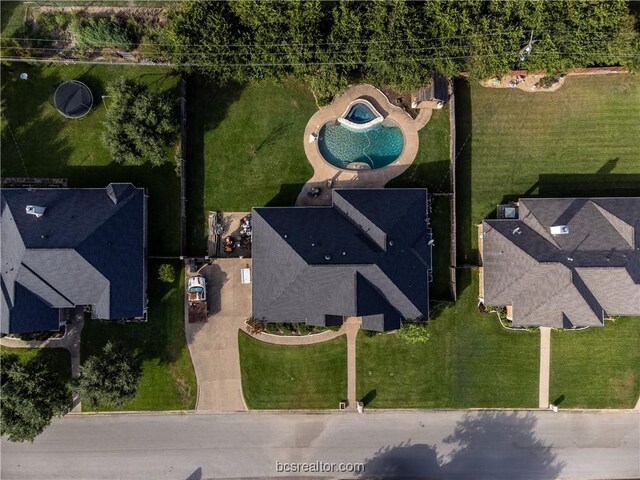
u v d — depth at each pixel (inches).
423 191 1417.3
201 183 1482.5
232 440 1494.8
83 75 1461.6
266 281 1368.1
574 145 1502.2
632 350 1501.0
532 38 1354.6
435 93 1421.0
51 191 1374.3
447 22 1330.0
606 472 1498.5
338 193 1406.3
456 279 1488.7
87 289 1347.2
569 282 1350.9
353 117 1498.5
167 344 1476.4
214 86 1481.3
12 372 1270.9
